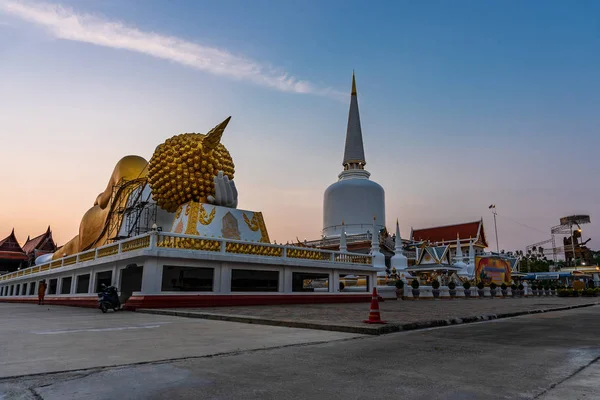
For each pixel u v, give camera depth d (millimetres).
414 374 6359
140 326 12547
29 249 89938
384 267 41875
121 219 34312
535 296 56344
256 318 13812
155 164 28281
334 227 63031
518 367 6895
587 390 5508
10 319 15570
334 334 10766
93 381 5742
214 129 27688
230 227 27047
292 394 5270
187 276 22328
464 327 13148
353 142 66875
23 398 4941
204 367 6680
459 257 61625
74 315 17625
